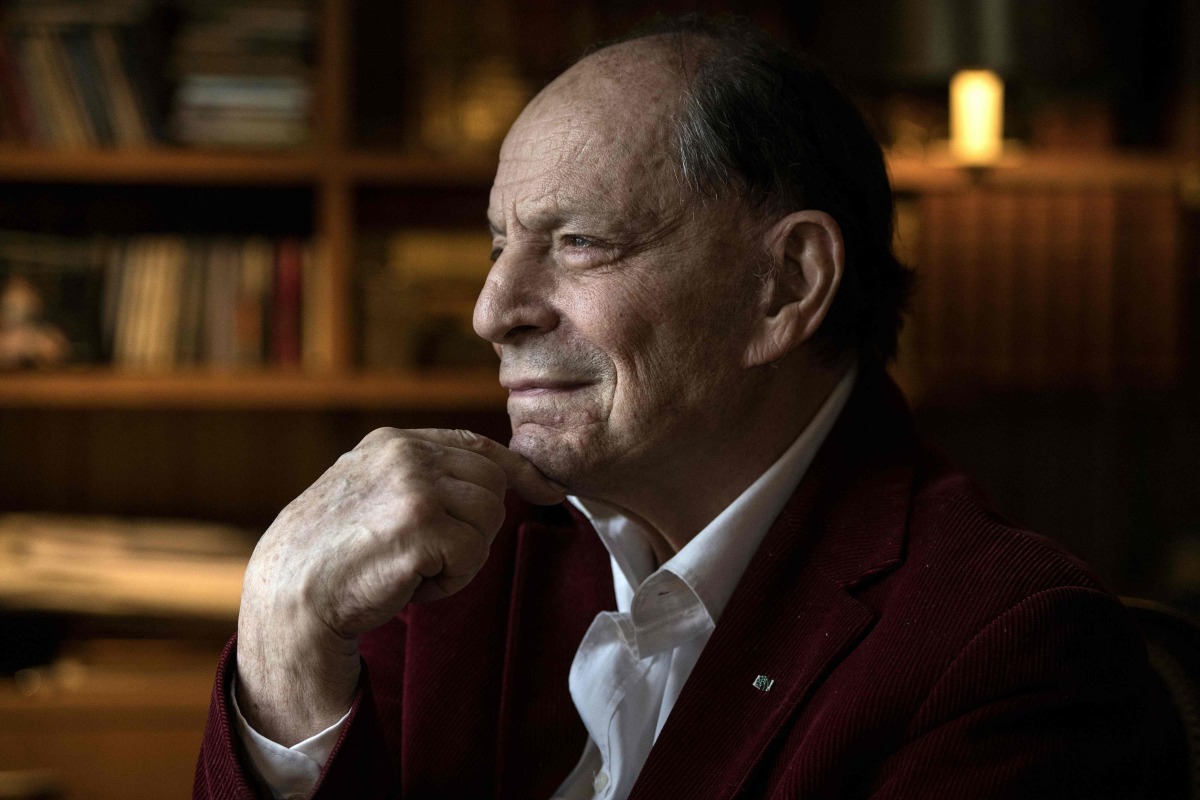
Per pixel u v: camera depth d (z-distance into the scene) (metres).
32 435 2.23
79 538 1.97
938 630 0.75
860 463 0.90
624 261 0.82
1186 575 1.96
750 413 0.86
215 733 0.76
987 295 2.01
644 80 0.84
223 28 1.94
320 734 0.76
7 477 2.23
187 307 1.97
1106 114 2.06
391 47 2.08
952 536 0.80
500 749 0.90
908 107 2.09
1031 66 1.87
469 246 2.06
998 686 0.71
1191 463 2.26
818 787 0.72
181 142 1.94
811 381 0.90
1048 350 2.01
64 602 1.84
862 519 0.86
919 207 2.03
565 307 0.83
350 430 2.30
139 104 1.93
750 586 0.83
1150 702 0.78
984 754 0.69
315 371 1.98
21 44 1.90
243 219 2.22
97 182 2.18
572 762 0.91
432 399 2.00
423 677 0.93
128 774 1.81
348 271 1.97
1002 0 1.87
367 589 0.75
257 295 1.98
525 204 0.84
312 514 0.78
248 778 0.74
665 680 0.88
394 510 0.75
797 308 0.85
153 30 1.94
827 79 0.93
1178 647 0.94
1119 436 2.27
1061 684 0.71
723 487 0.89
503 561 0.98
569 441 0.83
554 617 0.96
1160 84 2.14
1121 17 1.88
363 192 2.08
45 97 1.91
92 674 1.83
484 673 0.93
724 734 0.79
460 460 0.80
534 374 0.83
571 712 0.92
